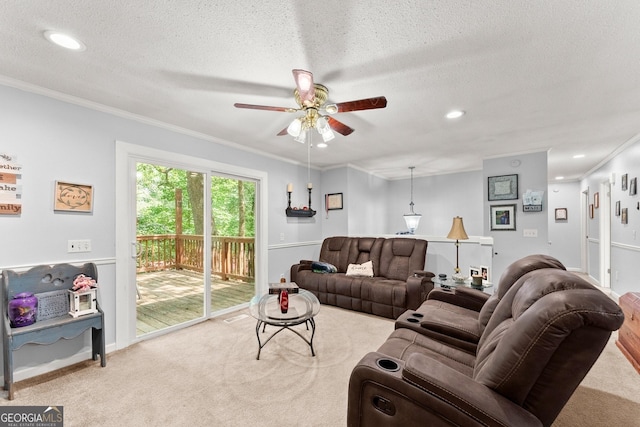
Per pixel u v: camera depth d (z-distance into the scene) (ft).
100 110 8.41
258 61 6.12
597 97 7.89
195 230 11.30
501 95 7.77
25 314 6.61
